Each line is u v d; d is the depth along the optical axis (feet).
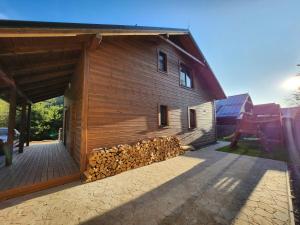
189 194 12.20
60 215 9.38
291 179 15.76
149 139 22.98
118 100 19.42
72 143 22.93
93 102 16.76
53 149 29.81
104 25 14.51
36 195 11.90
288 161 22.38
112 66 19.13
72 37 14.56
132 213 9.64
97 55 17.52
